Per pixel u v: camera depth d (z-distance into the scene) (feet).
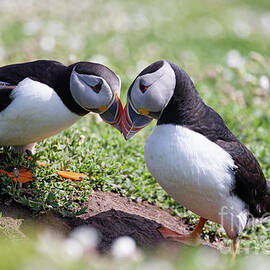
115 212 31.35
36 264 19.22
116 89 29.94
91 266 21.34
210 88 59.41
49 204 29.84
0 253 20.10
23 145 32.60
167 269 21.80
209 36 96.37
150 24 99.81
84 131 39.78
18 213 29.25
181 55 76.23
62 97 29.55
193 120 28.07
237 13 130.11
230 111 51.06
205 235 33.14
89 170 33.81
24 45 66.80
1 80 29.99
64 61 60.49
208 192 27.68
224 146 28.17
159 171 28.25
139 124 29.30
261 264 23.35
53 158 33.78
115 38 81.25
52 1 98.63
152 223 31.76
